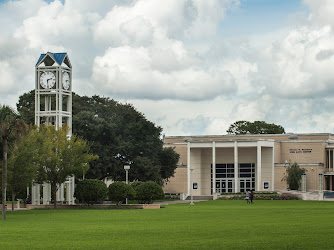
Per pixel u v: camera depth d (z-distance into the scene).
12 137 48.72
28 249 24.70
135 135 90.31
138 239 28.22
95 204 68.12
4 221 42.75
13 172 58.62
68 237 29.59
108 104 94.06
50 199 72.62
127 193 66.00
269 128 147.75
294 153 110.62
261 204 73.19
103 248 24.78
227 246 25.00
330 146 109.81
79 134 84.44
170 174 98.19
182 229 33.44
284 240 26.95
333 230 31.61
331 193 93.06
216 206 67.31
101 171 85.50
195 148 112.38
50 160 64.62
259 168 105.50
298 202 80.44
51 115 70.00
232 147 107.88
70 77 72.06
